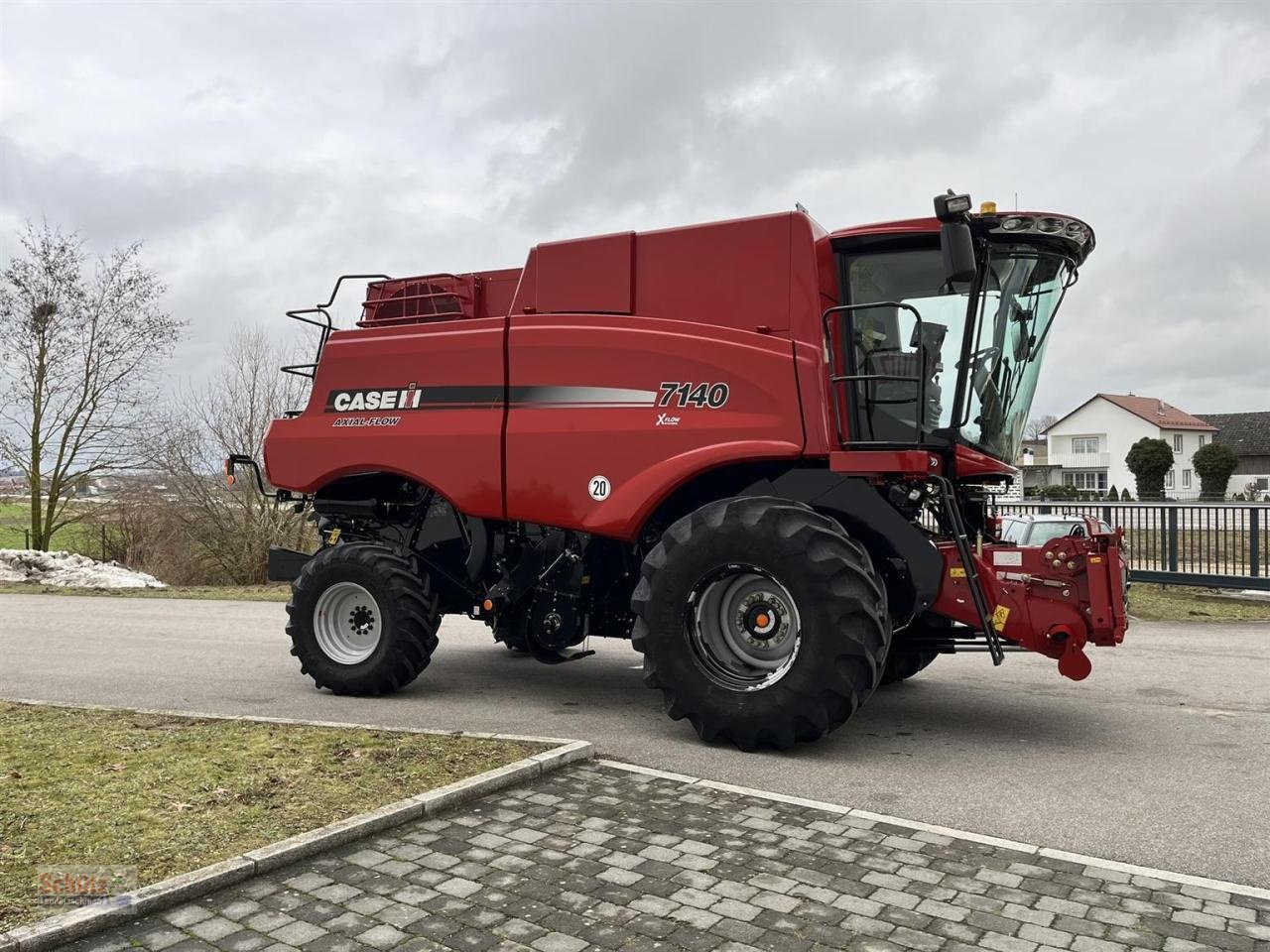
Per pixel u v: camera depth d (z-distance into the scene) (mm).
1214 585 14836
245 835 4023
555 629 7219
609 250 6840
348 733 5766
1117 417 74188
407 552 7621
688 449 6242
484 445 6965
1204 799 4867
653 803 4633
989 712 6945
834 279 6531
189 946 3139
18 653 9867
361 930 3262
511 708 7027
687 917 3381
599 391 6590
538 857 3926
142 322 24094
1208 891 3668
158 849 3869
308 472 7758
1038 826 4449
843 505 5992
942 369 6277
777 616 5883
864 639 5527
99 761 5125
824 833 4246
